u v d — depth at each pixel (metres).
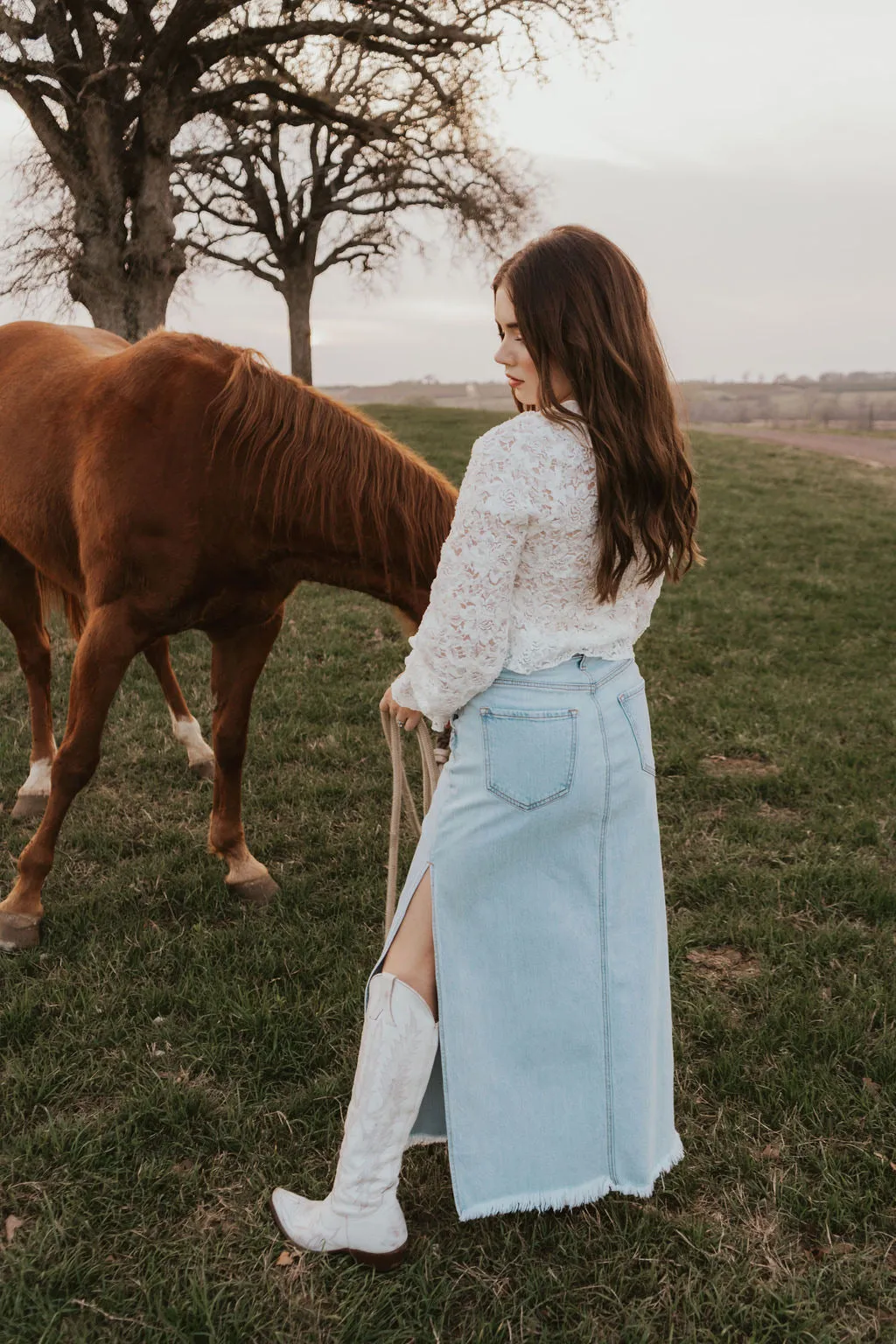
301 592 6.71
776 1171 1.93
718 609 6.90
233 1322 1.57
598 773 1.48
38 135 13.70
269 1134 2.00
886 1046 2.27
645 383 1.41
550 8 14.51
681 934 2.78
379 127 16.52
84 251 13.99
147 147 13.98
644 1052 1.64
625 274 1.43
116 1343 1.55
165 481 2.38
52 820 2.62
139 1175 1.86
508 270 1.47
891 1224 1.81
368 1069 1.59
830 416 51.91
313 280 23.12
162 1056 2.21
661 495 1.44
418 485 2.21
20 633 3.40
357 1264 1.68
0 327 3.37
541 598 1.44
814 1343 1.56
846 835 3.44
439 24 14.88
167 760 3.84
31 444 2.78
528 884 1.52
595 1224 1.80
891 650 6.11
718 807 3.72
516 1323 1.61
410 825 3.43
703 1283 1.69
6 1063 2.17
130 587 2.48
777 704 4.88
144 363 2.50
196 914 2.83
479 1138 1.58
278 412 2.29
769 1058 2.26
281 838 3.29
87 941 2.67
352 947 2.66
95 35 13.69
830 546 9.53
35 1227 1.75
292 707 4.48
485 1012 1.55
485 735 1.46
